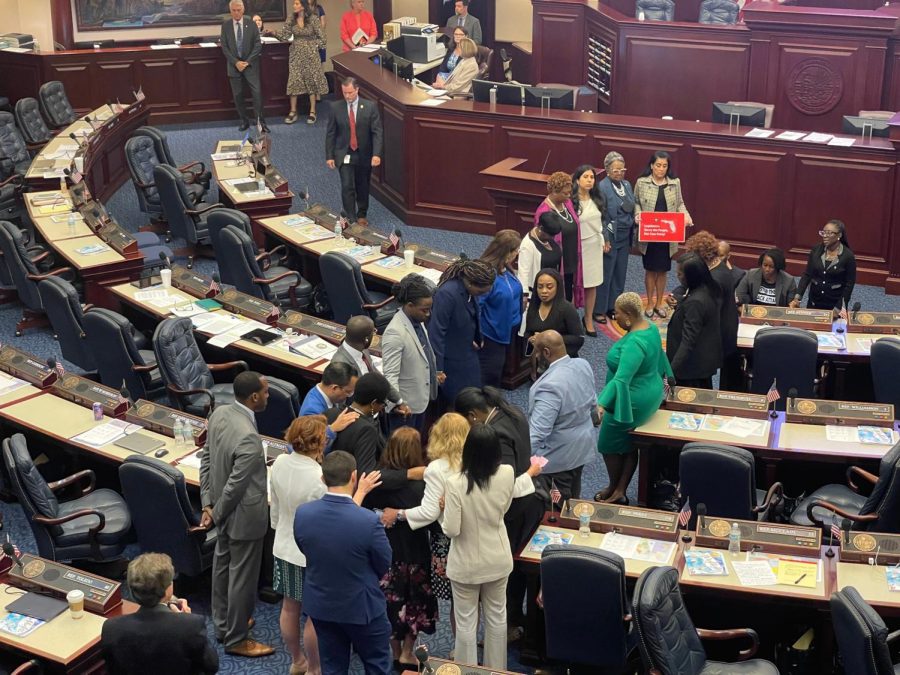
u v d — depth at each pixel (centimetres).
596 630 536
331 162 1240
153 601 474
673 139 1152
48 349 1009
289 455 562
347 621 521
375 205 1375
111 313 821
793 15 1255
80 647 532
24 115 1430
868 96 1252
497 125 1223
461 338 756
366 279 975
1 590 573
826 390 842
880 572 564
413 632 589
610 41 1462
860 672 481
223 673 609
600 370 955
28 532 747
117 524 664
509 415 581
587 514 607
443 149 1261
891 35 1223
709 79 1371
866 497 671
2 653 547
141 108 1491
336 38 1866
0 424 746
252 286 991
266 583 671
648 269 1027
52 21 1672
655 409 714
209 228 1045
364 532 512
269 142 1265
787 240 1143
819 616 566
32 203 1133
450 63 1528
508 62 1727
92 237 1048
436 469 544
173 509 623
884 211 1097
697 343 752
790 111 1298
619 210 1000
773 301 916
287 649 629
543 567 531
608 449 721
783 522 699
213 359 884
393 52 1594
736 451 619
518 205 1093
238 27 1575
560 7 1572
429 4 1864
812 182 1115
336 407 612
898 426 706
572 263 942
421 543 582
